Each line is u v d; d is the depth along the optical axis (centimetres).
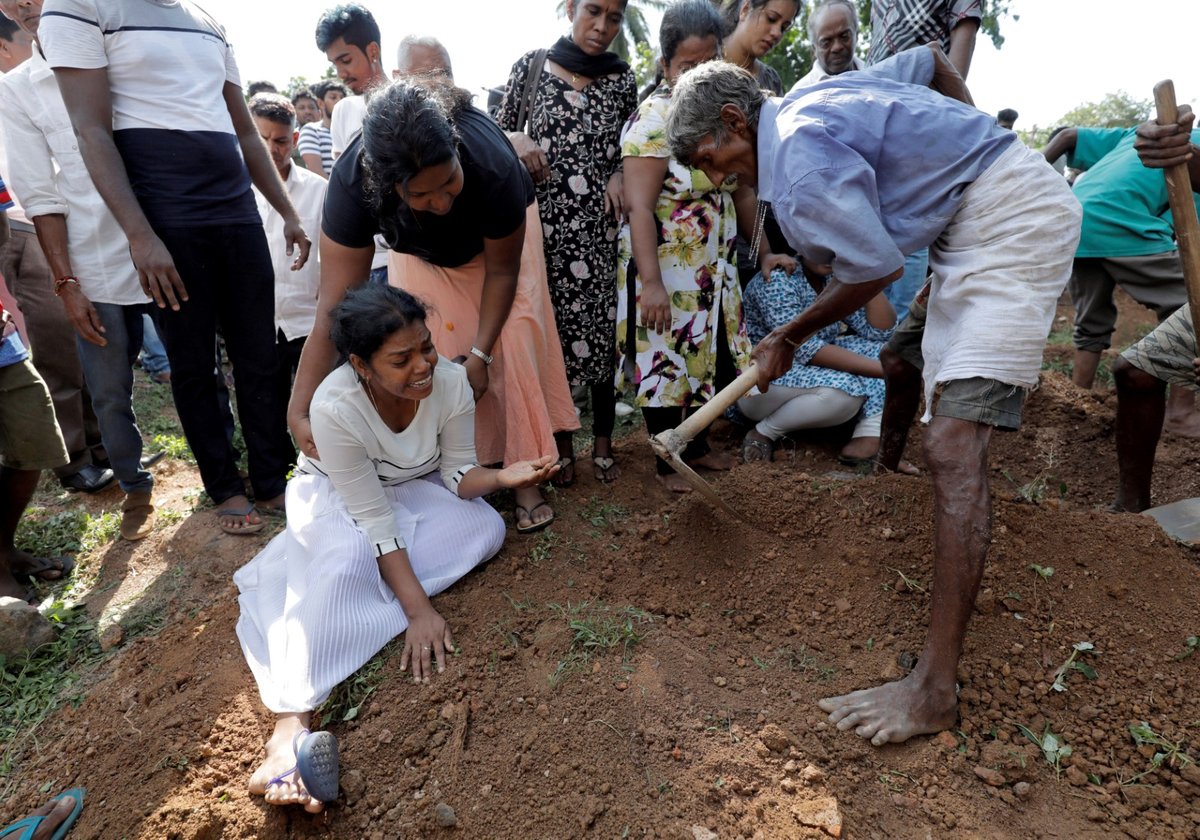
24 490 321
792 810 189
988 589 246
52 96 319
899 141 209
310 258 431
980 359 206
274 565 270
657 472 358
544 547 295
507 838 190
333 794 197
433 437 274
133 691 256
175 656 270
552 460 266
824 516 281
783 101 215
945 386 216
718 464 375
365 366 233
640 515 323
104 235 335
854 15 368
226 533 363
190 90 310
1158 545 255
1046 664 229
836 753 204
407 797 203
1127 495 314
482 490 274
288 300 427
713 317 328
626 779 200
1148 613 240
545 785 200
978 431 209
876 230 198
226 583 327
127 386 358
